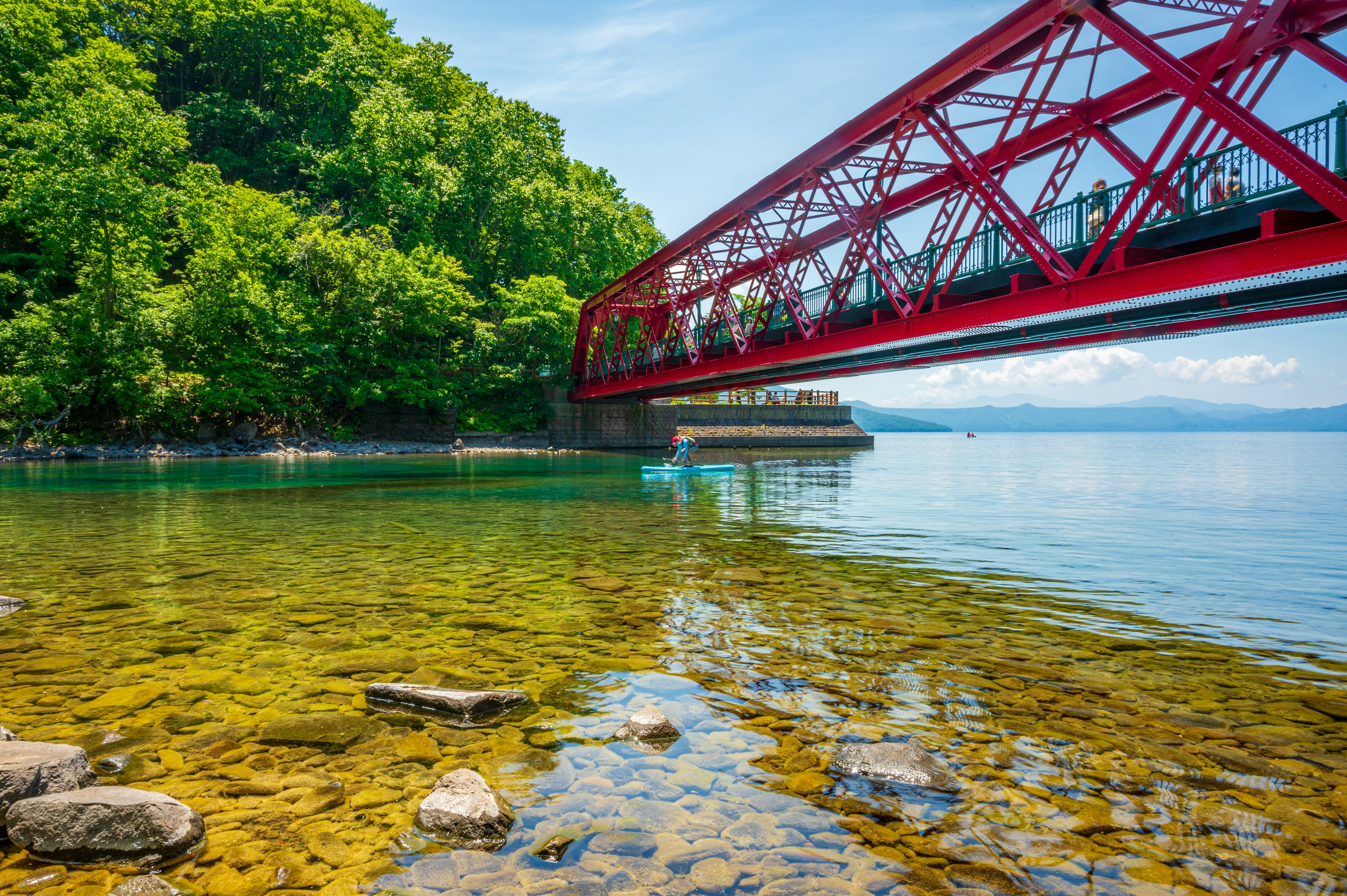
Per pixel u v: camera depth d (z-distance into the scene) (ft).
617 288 158.61
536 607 21.84
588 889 7.98
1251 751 11.64
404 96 209.46
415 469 102.53
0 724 12.73
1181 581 25.98
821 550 33.24
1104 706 13.67
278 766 11.19
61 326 120.26
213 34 208.74
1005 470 106.11
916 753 11.16
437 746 11.93
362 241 160.35
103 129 121.80
